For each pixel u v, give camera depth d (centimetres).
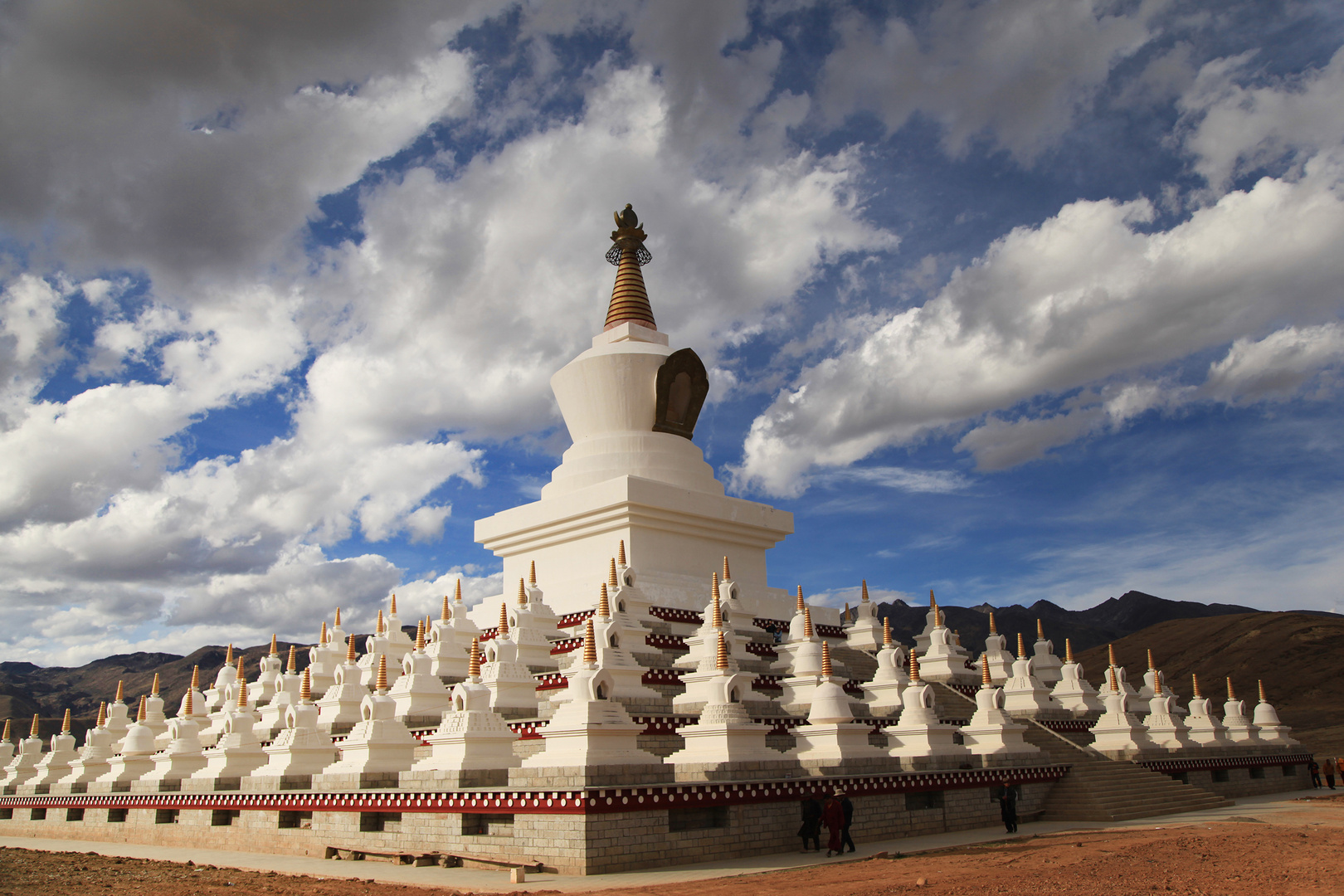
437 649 3222
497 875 1778
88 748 3484
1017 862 1745
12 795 3641
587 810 1736
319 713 3062
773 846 1983
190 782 2773
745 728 2125
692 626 3312
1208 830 2223
